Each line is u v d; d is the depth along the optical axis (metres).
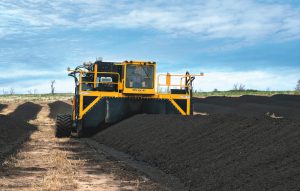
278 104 38.91
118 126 23.17
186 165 12.06
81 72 23.98
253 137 11.45
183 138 14.64
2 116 28.97
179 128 16.31
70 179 11.30
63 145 20.17
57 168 13.01
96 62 24.61
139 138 18.28
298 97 42.78
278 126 11.33
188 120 17.03
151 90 24.53
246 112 33.91
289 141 9.98
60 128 24.33
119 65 24.83
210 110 40.78
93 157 15.95
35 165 13.62
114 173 12.34
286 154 9.41
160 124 18.80
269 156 9.70
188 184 10.68
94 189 10.12
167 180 11.33
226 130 13.20
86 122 24.17
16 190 9.82
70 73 24.39
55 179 11.12
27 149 18.14
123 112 24.53
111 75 24.88
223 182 9.70
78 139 23.83
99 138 23.06
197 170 11.23
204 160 11.66
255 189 8.62
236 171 9.82
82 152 17.53
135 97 24.56
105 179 11.44
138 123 21.45
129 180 11.32
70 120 24.39
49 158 14.94
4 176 11.66
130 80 24.47
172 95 24.78
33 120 44.12
